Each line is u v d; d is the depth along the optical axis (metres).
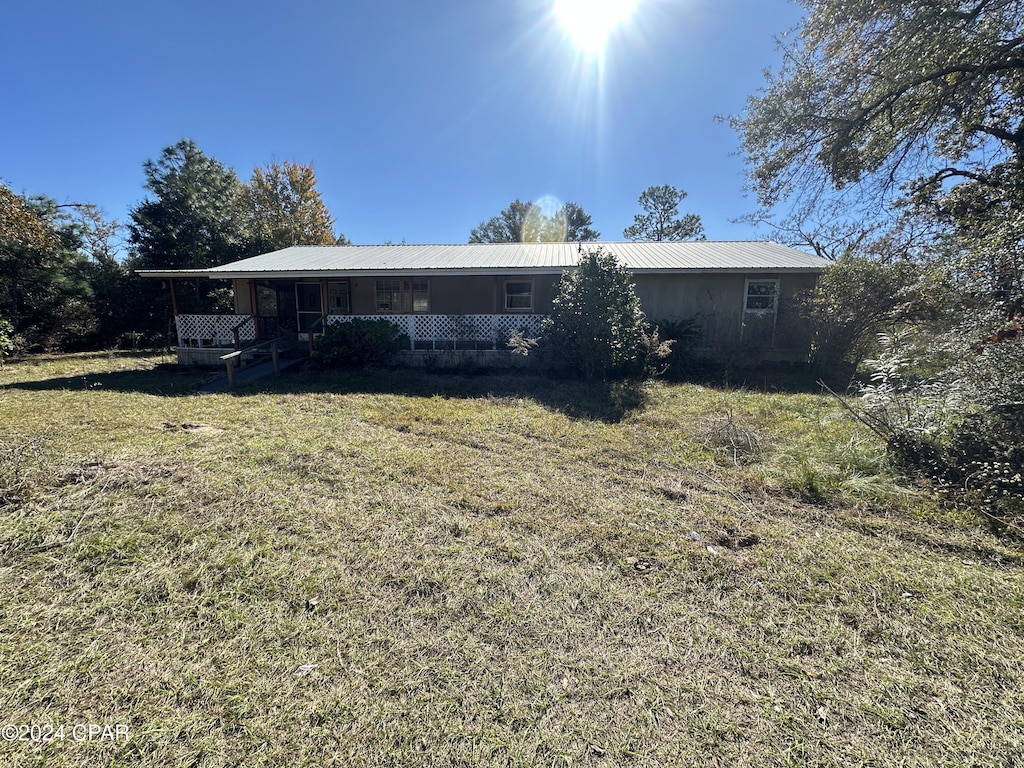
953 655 2.06
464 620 2.28
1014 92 8.38
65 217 17.25
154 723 1.71
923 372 4.58
